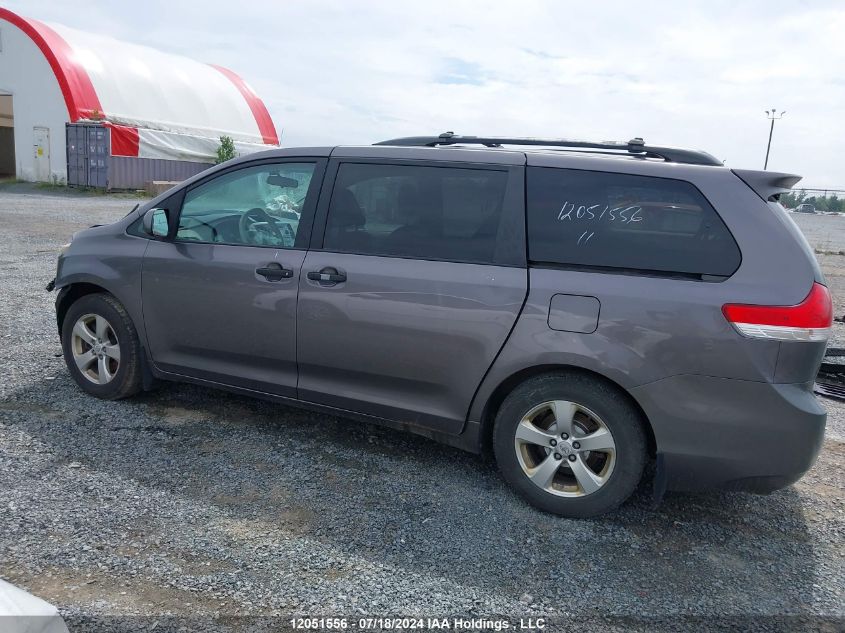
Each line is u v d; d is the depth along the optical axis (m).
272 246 3.93
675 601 2.78
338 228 3.78
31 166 28.06
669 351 3.06
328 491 3.53
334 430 4.31
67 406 4.43
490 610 2.66
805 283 2.96
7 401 4.45
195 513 3.22
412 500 3.48
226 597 2.63
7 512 3.12
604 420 3.23
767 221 3.07
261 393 4.07
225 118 33.72
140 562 2.81
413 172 3.67
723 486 3.14
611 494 3.26
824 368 5.90
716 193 3.15
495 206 3.47
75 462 3.66
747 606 2.77
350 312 3.65
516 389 3.40
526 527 3.28
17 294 7.76
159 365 4.34
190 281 4.09
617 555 3.09
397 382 3.65
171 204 4.30
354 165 3.81
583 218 3.32
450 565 2.93
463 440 3.59
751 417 3.00
